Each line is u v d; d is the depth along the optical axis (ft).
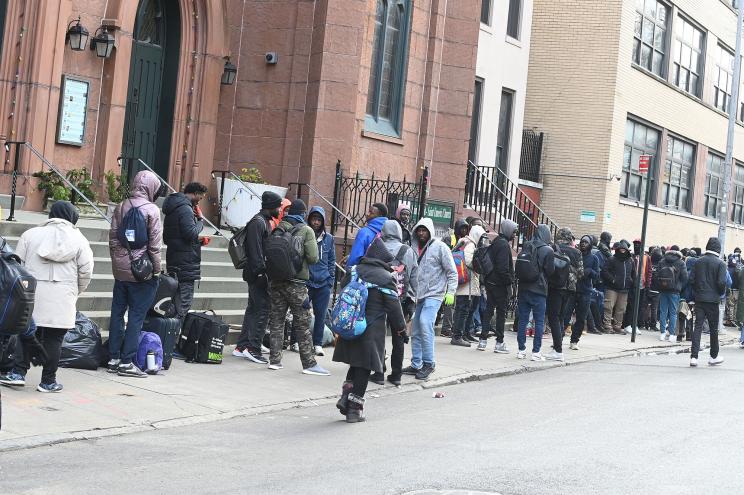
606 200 99.50
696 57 122.21
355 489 24.31
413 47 71.41
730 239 138.21
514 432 32.81
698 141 123.54
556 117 101.60
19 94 52.75
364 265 34.22
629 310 77.61
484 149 86.74
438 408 37.76
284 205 48.57
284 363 44.19
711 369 55.16
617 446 30.96
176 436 30.01
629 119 104.53
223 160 66.64
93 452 27.17
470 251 55.98
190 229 40.96
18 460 25.71
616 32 99.09
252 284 43.39
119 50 57.47
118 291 36.94
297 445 29.58
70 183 48.73
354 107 64.80
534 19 102.68
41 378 34.12
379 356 33.81
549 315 54.03
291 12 65.41
